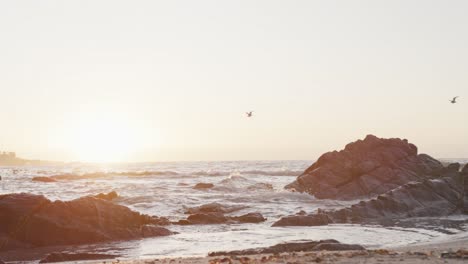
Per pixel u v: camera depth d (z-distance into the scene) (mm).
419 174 47594
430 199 34750
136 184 67625
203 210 35219
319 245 17859
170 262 14602
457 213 34250
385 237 23406
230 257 15062
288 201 41344
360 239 22719
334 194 44906
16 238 22516
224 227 28219
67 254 18875
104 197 41219
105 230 24359
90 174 98625
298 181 47219
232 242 22391
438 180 36656
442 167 49375
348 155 49031
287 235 24453
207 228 27875
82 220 24188
